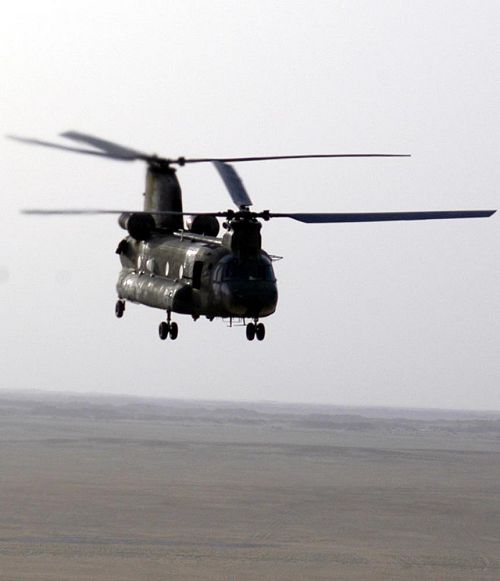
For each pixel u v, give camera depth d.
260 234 79.62
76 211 70.25
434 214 71.25
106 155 77.56
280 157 76.06
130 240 88.38
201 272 80.50
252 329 81.62
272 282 80.12
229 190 78.31
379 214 72.44
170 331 83.44
